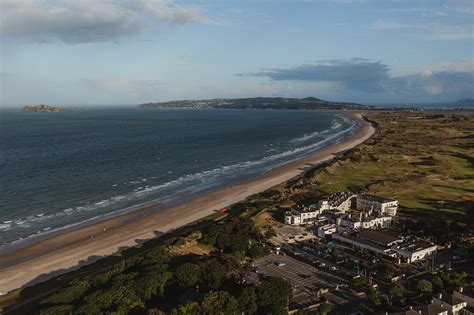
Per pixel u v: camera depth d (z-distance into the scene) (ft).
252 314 266.77
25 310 289.94
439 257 362.94
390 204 491.31
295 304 283.38
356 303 285.23
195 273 304.71
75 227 472.85
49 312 263.08
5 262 384.47
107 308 268.00
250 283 306.14
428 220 445.37
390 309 269.03
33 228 467.11
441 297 269.44
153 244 416.67
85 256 396.57
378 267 336.90
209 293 272.51
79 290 296.71
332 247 390.42
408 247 366.43
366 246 379.35
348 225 429.38
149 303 284.00
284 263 353.31
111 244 424.87
